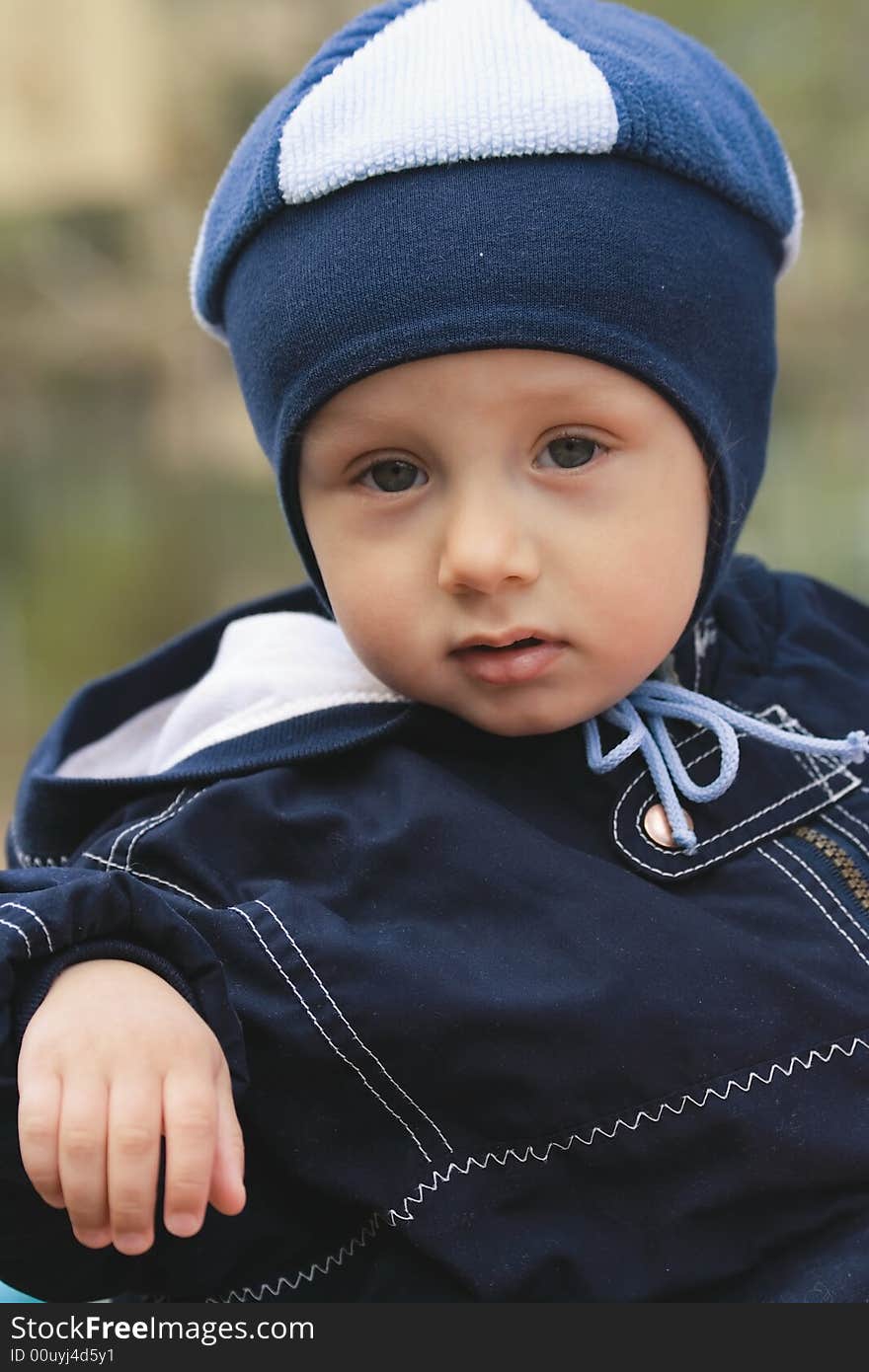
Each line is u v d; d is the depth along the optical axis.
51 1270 0.91
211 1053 0.80
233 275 1.05
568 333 0.91
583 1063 0.91
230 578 3.78
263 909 0.93
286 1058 0.91
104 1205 0.75
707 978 0.93
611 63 0.97
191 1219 0.74
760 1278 0.90
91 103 3.72
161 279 3.79
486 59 0.96
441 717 1.04
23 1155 0.75
